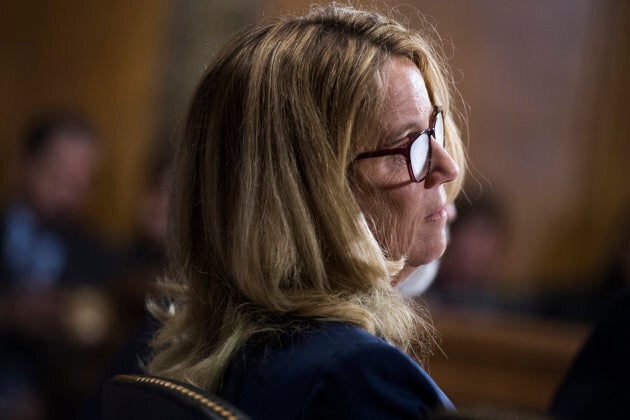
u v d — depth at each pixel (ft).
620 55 48.67
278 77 10.87
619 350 12.14
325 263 10.59
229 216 10.99
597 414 12.02
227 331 10.82
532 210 49.21
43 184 38.19
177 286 11.96
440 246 11.53
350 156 10.85
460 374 32.04
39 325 33.47
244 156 10.77
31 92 50.19
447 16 48.62
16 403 32.50
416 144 11.04
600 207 48.85
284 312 10.39
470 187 40.42
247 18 47.85
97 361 33.50
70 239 38.29
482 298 38.22
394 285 11.69
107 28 50.06
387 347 9.65
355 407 9.33
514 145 49.34
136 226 40.73
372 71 10.87
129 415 9.46
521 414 7.64
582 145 49.06
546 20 49.03
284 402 9.61
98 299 34.14
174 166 11.94
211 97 11.34
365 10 12.03
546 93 49.16
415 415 9.38
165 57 49.55
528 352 31.48
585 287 44.47
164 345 12.19
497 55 49.14
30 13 50.19
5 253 36.68
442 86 11.96
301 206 10.57
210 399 8.80
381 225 11.06
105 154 49.80
